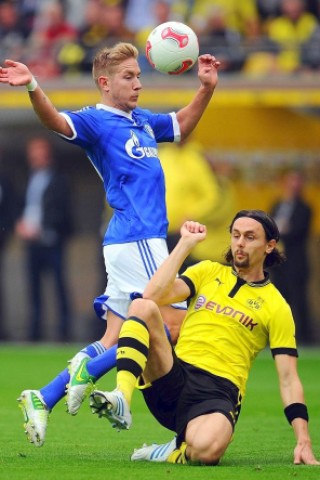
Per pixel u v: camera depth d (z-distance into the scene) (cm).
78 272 6694
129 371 2169
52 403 2355
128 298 2466
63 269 5847
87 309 6675
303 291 5738
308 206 5672
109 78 2497
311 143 6081
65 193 5772
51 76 6056
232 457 2444
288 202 5684
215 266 2348
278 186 6075
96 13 6091
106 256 2506
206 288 2323
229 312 2294
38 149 5775
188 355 2298
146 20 6088
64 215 5766
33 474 2084
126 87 2488
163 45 2595
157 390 2269
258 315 2286
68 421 3183
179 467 2177
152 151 2530
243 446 2678
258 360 5247
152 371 2248
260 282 2311
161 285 2242
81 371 2334
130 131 2503
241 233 2278
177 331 2473
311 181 6088
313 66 5909
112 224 2506
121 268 2477
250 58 5938
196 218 5297
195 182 5300
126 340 2184
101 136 2480
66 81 5916
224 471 2117
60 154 6662
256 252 2281
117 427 2164
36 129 6544
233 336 2286
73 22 6175
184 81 5806
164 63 2608
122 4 6116
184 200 5300
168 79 5828
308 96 5778
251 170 6088
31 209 5772
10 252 6644
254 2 6009
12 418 3209
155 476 2050
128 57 2500
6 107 5975
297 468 2170
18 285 6644
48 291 6512
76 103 5903
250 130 6091
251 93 5809
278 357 2277
